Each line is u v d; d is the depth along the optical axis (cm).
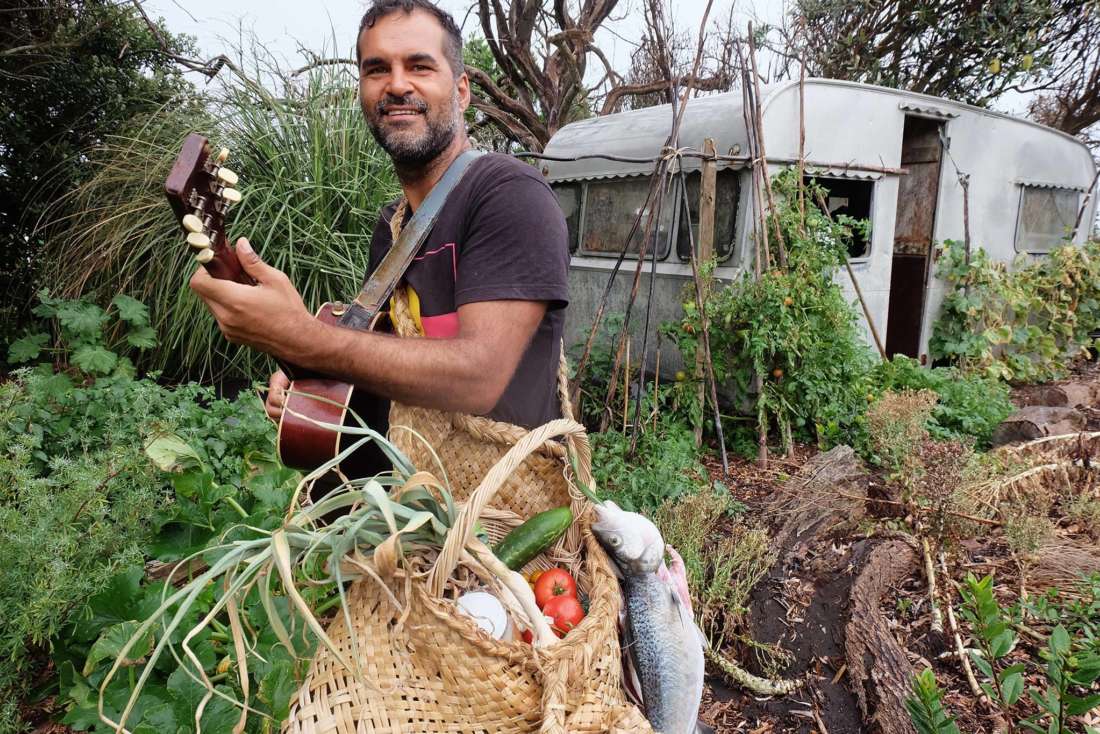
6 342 586
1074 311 829
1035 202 797
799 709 274
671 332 572
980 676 287
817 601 328
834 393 566
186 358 513
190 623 221
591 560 153
